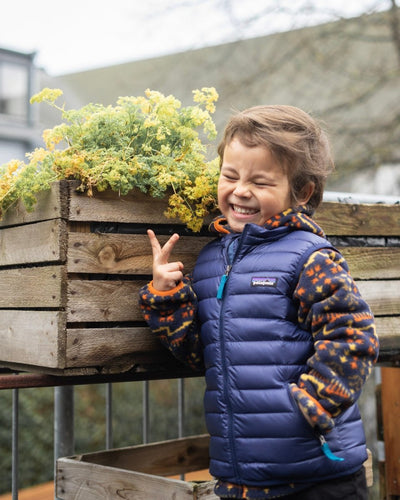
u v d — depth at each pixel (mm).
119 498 2145
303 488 1663
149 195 1930
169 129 2002
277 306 1710
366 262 2285
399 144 7344
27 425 5465
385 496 3145
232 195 1834
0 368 2402
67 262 1815
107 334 1868
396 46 7340
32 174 1890
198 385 6141
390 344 2332
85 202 1837
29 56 11531
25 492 4910
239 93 8227
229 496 1703
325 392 1583
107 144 1967
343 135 7500
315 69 8484
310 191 1899
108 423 2754
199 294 1867
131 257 1908
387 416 3104
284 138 1779
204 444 2896
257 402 1671
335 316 1631
